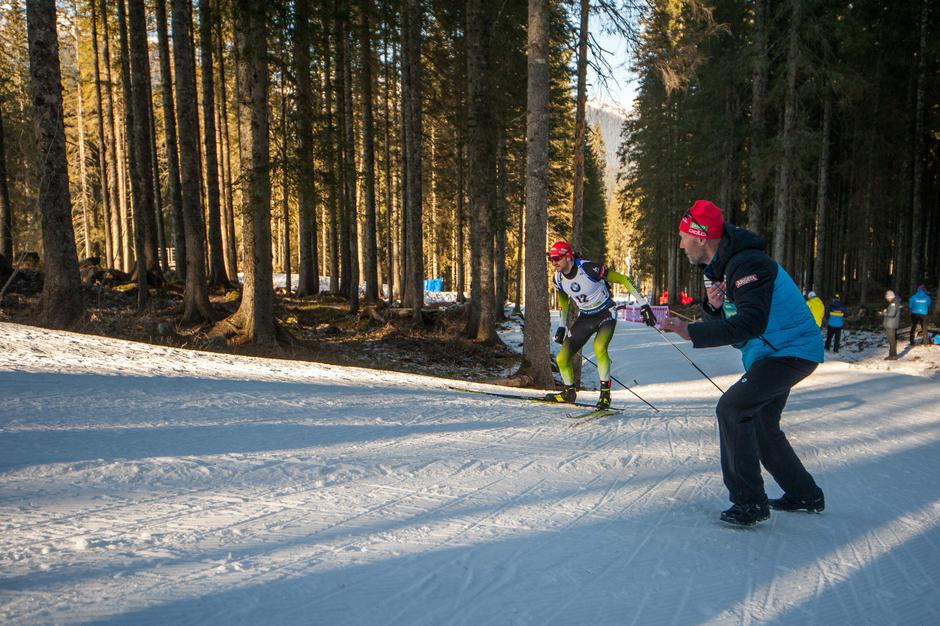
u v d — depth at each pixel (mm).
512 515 2586
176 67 13648
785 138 18172
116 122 30062
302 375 7383
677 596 1887
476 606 1711
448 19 18234
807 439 5137
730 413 2648
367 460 3328
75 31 26984
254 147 11352
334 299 23172
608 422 5527
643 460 3916
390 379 8172
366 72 19328
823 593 1988
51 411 3809
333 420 4410
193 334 12320
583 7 10680
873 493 3373
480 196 17297
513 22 15336
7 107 29453
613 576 2010
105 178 27531
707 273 2855
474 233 17500
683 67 10914
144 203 18328
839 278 31969
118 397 4473
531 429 4820
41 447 2982
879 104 22844
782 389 2621
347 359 12484
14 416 3588
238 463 3035
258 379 6441
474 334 17641
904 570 2238
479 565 2016
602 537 2395
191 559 1864
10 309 11992
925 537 2619
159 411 4137
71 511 2193
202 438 3488
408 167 22453
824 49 18047
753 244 2660
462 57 19750
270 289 12219
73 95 31547
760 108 19625
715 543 2408
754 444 2646
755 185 19375
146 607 1529
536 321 10562
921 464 4242
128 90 15656
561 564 2080
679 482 3398
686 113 29234
